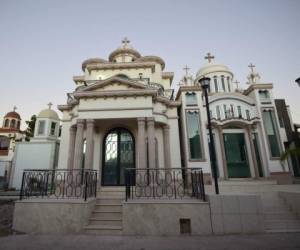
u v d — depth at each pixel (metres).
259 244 5.89
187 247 5.79
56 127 23.39
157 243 6.18
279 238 6.42
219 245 5.89
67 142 14.16
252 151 15.48
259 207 7.16
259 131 15.93
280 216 8.12
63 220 7.45
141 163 11.12
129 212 7.29
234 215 7.12
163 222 7.16
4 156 34.84
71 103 13.49
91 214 8.14
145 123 12.32
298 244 5.85
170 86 19.62
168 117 14.35
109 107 12.14
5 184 19.30
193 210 7.22
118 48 20.08
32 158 19.19
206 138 14.38
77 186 10.14
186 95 15.42
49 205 7.65
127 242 6.29
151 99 12.30
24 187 8.90
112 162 13.14
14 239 6.70
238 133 16.36
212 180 14.09
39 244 6.18
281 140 15.21
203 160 13.78
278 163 14.67
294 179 15.23
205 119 15.96
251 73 20.08
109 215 8.20
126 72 17.36
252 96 17.02
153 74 18.39
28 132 31.25
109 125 13.53
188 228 7.18
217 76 22.64
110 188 12.08
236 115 16.59
